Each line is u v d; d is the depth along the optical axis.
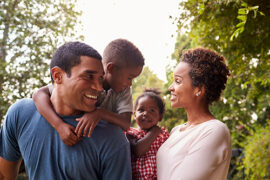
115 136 1.63
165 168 1.69
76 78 1.52
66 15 5.76
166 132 2.19
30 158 1.66
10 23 5.26
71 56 1.53
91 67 1.53
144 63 2.08
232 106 6.41
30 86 5.25
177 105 1.82
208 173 1.53
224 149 1.58
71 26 5.61
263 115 7.33
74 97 1.54
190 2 3.53
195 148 1.59
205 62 1.75
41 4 5.50
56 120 1.60
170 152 1.71
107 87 1.95
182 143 1.68
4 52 5.27
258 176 5.59
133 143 2.04
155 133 2.09
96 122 1.58
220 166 1.57
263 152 5.44
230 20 3.75
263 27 3.74
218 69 1.77
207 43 4.25
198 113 1.79
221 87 1.81
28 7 5.39
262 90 4.61
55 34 5.47
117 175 1.59
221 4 3.43
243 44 4.06
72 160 1.57
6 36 5.24
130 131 2.19
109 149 1.59
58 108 1.64
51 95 1.74
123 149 1.63
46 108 1.64
